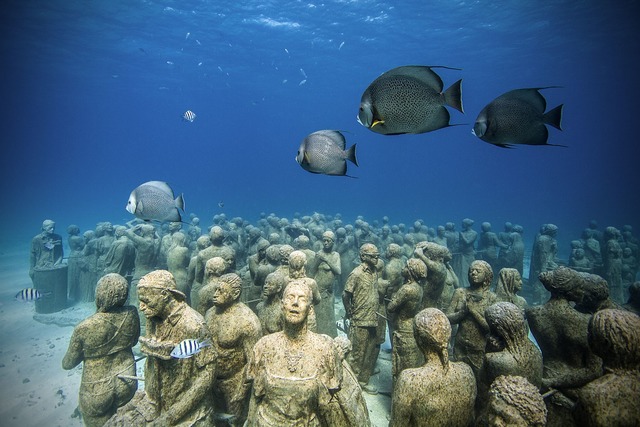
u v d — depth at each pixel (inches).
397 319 256.4
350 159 166.1
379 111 128.0
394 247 348.5
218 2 1337.4
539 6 1229.7
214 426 165.0
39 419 272.2
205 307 258.4
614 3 1146.0
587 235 711.7
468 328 217.3
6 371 337.7
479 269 214.8
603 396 102.4
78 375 331.9
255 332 188.4
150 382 156.0
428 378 133.3
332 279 352.2
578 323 174.6
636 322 105.7
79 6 1162.0
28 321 458.9
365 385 293.4
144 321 389.4
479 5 1288.1
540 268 547.2
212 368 156.9
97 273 520.7
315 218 778.8
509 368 146.7
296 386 129.3
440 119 123.0
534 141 138.6
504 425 102.8
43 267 475.5
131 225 637.9
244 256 540.4
